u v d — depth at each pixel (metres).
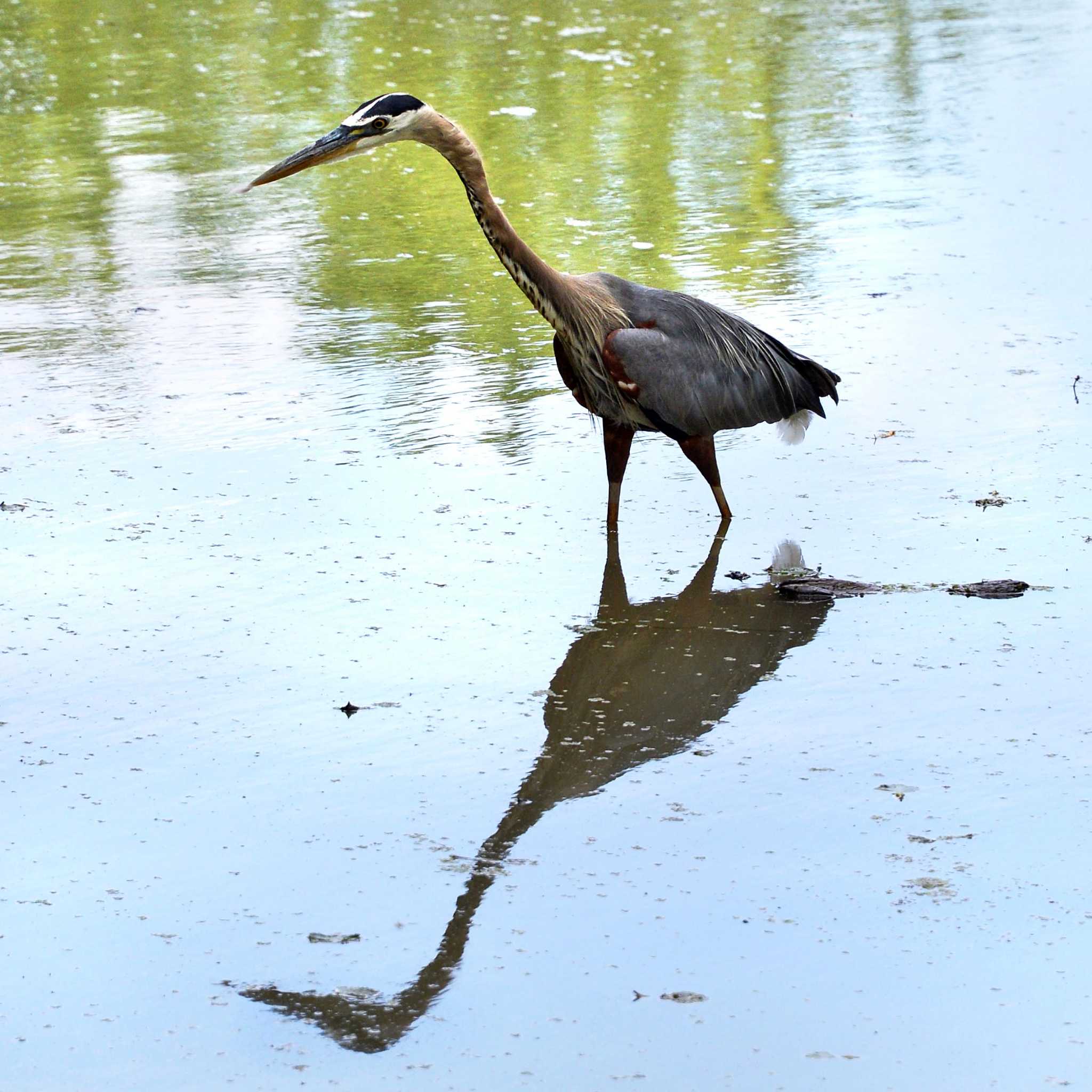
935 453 13.37
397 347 16.88
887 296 18.05
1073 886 7.28
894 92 30.62
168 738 8.91
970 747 8.66
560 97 30.39
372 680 9.64
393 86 31.39
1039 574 10.97
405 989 6.65
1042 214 21.56
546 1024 6.41
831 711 9.16
